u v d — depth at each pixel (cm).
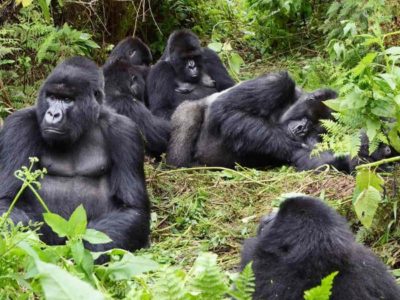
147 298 638
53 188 955
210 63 1594
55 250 686
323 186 1091
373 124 878
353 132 912
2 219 712
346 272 643
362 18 1460
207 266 573
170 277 580
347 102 873
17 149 947
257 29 1939
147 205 975
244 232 1020
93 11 1677
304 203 673
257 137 1266
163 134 1352
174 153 1330
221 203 1112
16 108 1386
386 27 1334
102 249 892
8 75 1447
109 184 973
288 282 640
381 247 936
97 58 1705
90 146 973
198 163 1321
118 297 690
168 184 1166
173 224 1065
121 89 1383
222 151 1301
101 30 1755
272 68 1783
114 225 920
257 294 648
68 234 689
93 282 673
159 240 1034
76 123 937
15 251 645
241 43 1956
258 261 665
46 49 1444
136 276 706
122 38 1802
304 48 1852
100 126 978
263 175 1199
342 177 1106
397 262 918
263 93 1285
